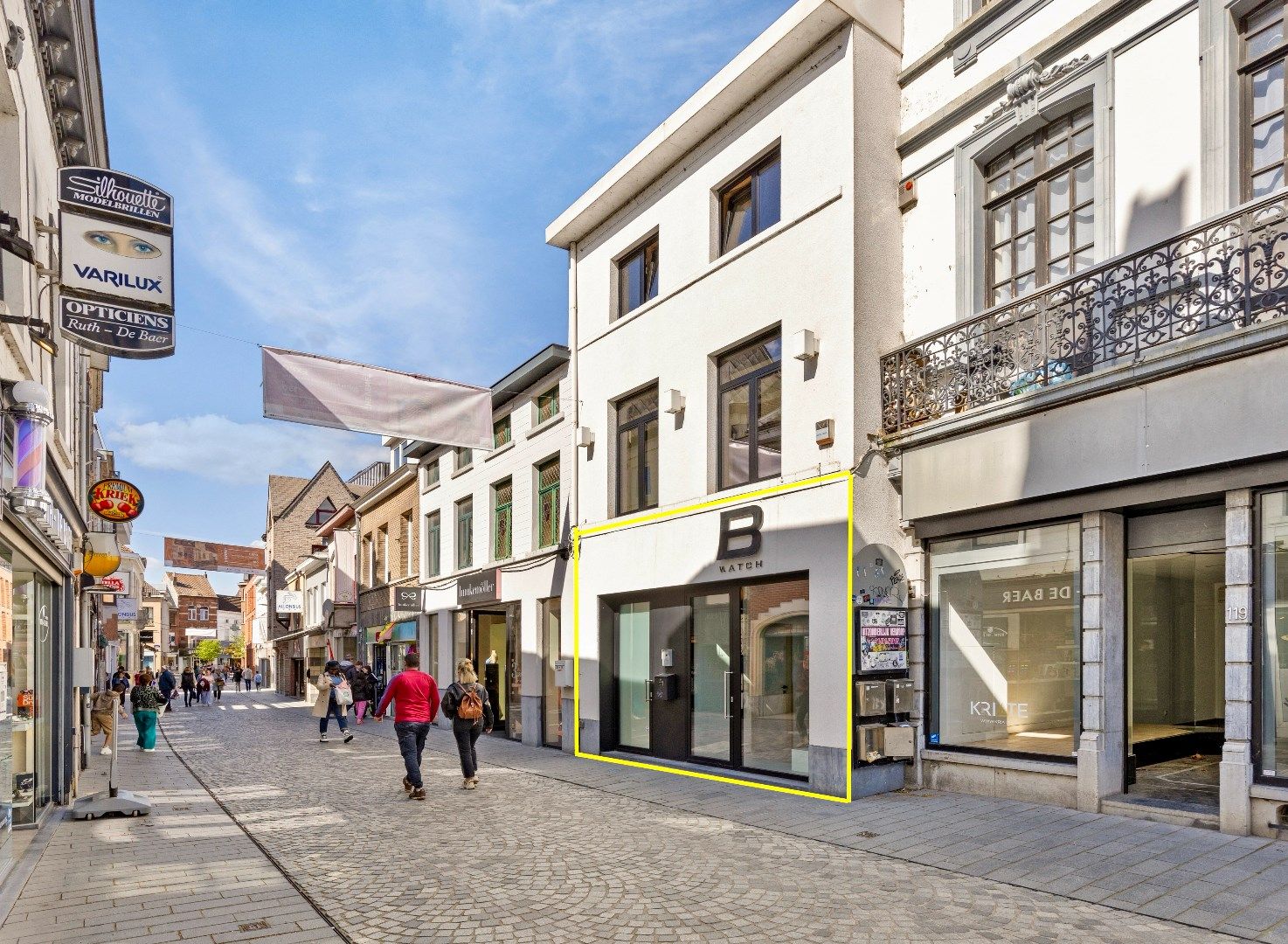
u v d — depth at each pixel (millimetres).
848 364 8977
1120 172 7461
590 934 4875
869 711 8406
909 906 5145
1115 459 6895
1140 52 7379
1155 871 5461
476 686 10188
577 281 14305
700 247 11484
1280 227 6195
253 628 63250
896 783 8695
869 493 8836
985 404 8016
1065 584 7602
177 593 87688
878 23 9609
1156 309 6637
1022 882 5449
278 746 15570
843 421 8953
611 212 13500
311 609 37219
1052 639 7684
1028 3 8383
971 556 8492
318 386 9945
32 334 5938
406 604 21016
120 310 6641
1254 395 6031
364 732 18469
